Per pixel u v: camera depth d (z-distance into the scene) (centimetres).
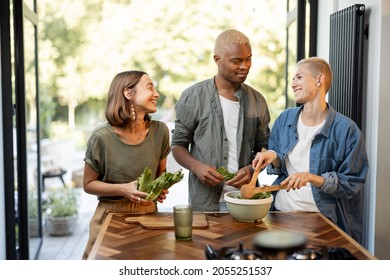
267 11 785
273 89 782
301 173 213
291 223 200
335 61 324
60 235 521
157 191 205
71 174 706
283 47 783
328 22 351
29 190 404
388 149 280
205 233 186
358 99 295
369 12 292
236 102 267
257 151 285
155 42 812
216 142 266
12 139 349
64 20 803
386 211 284
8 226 351
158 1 807
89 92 816
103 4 805
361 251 165
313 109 232
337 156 229
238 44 252
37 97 451
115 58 815
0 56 345
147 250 166
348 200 238
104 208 220
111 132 220
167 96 821
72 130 816
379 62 276
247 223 200
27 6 396
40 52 801
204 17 805
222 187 263
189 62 816
